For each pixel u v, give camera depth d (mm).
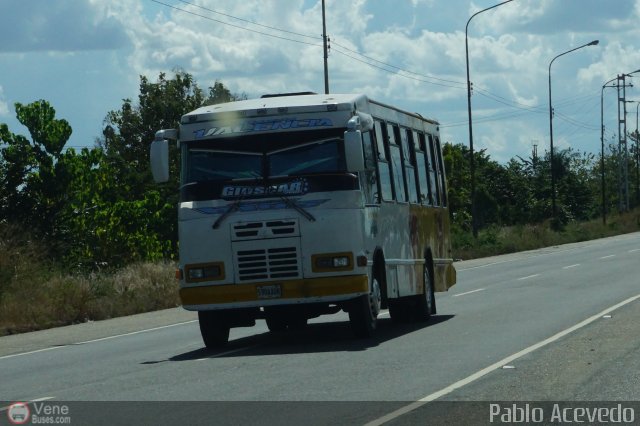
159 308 41688
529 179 162375
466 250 79750
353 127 23109
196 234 23781
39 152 53375
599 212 163875
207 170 24047
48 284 39750
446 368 18844
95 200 55406
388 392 16359
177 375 19703
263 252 23516
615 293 35312
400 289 27266
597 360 19156
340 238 23391
